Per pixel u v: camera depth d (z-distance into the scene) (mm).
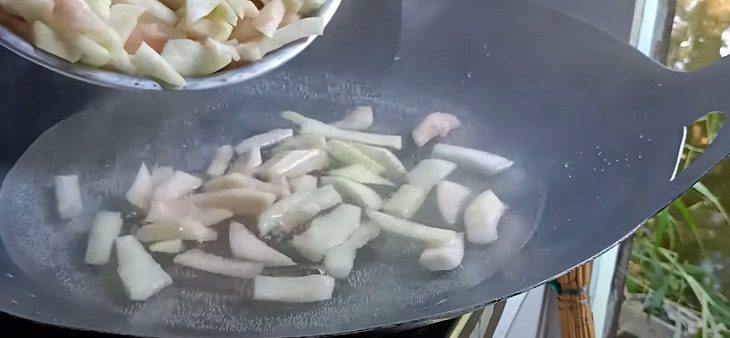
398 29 407
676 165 309
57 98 372
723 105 309
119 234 324
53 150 362
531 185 354
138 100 392
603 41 357
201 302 296
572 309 308
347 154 375
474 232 333
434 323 270
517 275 297
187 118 392
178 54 313
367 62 420
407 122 401
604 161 338
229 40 334
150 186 346
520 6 376
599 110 354
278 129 388
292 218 337
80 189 346
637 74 344
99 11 299
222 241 326
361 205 350
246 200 335
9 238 317
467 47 400
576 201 332
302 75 423
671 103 329
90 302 291
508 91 391
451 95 407
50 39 282
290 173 358
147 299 295
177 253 317
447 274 313
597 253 285
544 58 378
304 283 301
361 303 299
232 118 396
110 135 375
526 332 367
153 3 321
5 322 265
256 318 289
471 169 371
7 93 359
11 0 279
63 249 315
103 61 296
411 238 331
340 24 410
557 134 366
